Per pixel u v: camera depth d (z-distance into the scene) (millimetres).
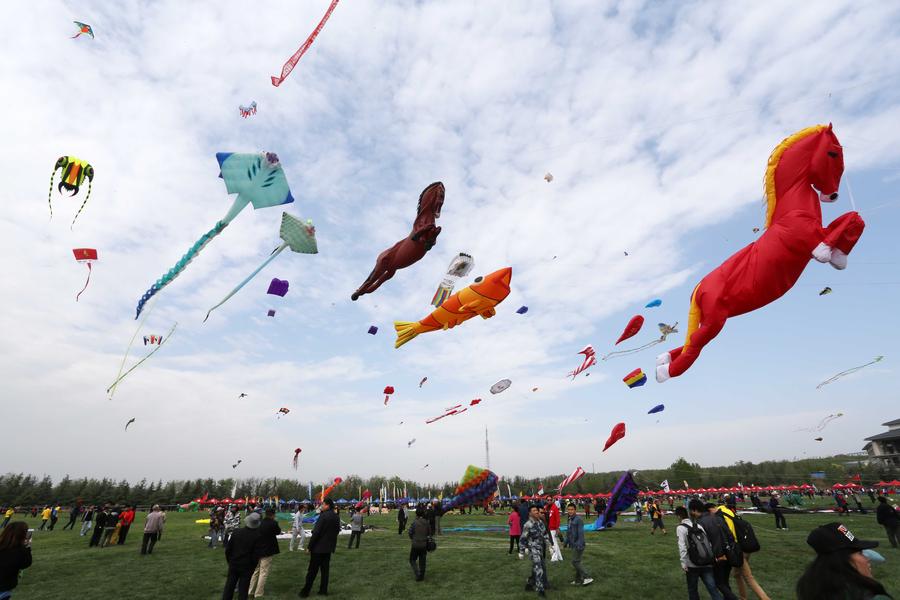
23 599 8555
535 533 8508
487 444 51125
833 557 1847
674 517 26062
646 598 7746
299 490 82375
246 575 6859
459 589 8828
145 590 9125
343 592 8781
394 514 35812
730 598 5910
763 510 24812
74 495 72625
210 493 77188
